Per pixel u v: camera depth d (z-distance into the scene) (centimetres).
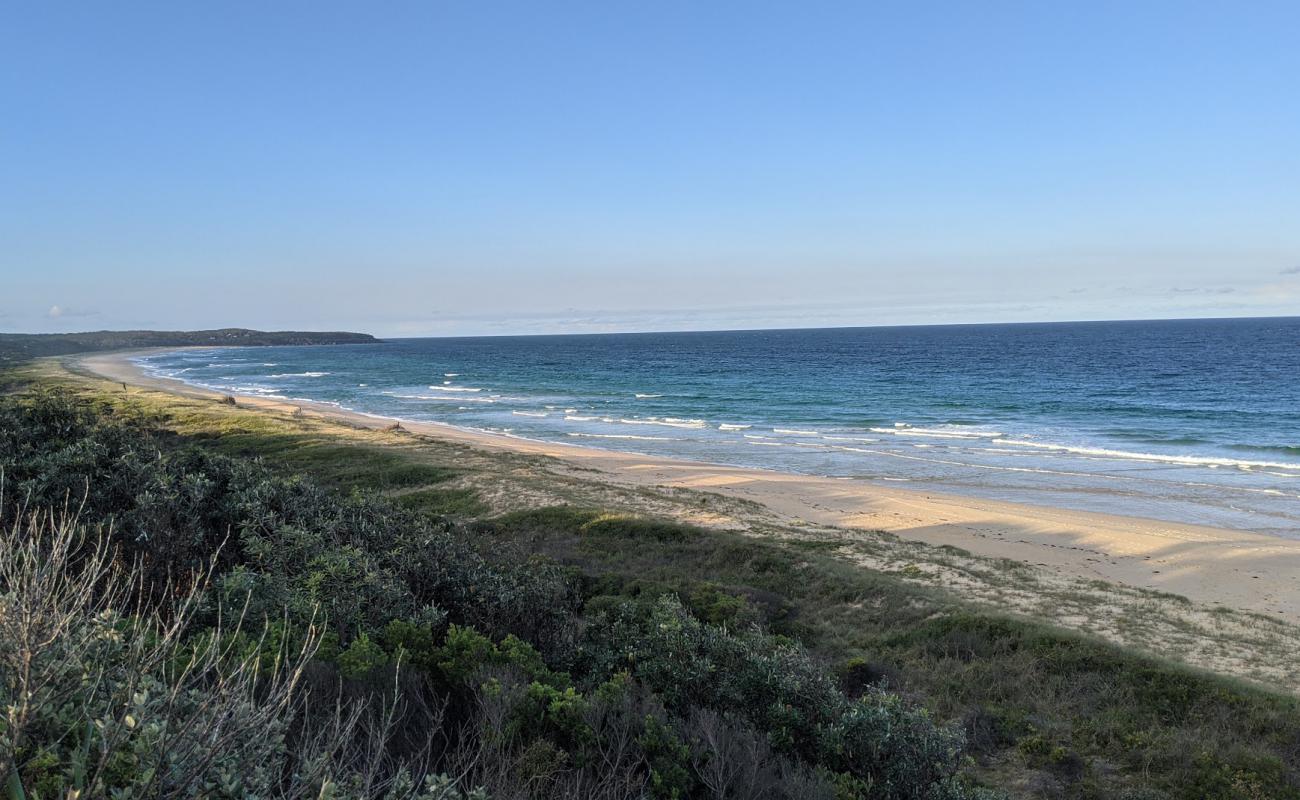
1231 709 1080
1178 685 1142
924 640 1386
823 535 2198
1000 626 1396
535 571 1280
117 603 638
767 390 7938
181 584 760
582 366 12938
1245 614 1594
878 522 2530
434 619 817
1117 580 1931
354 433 3997
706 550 1970
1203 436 4516
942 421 5431
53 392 4434
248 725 283
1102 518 2609
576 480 2944
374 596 838
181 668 431
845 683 1157
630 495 2684
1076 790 898
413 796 365
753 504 2683
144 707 274
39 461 1063
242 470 1270
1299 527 2569
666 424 5494
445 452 3525
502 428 5303
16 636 277
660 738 621
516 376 10731
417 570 977
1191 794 880
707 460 3997
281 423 4241
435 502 2544
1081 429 4903
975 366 10675
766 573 1800
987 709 1105
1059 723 1066
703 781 596
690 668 842
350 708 484
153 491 993
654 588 1580
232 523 1021
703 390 8081
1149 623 1507
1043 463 3794
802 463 3875
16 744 239
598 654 906
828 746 755
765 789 617
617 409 6456
